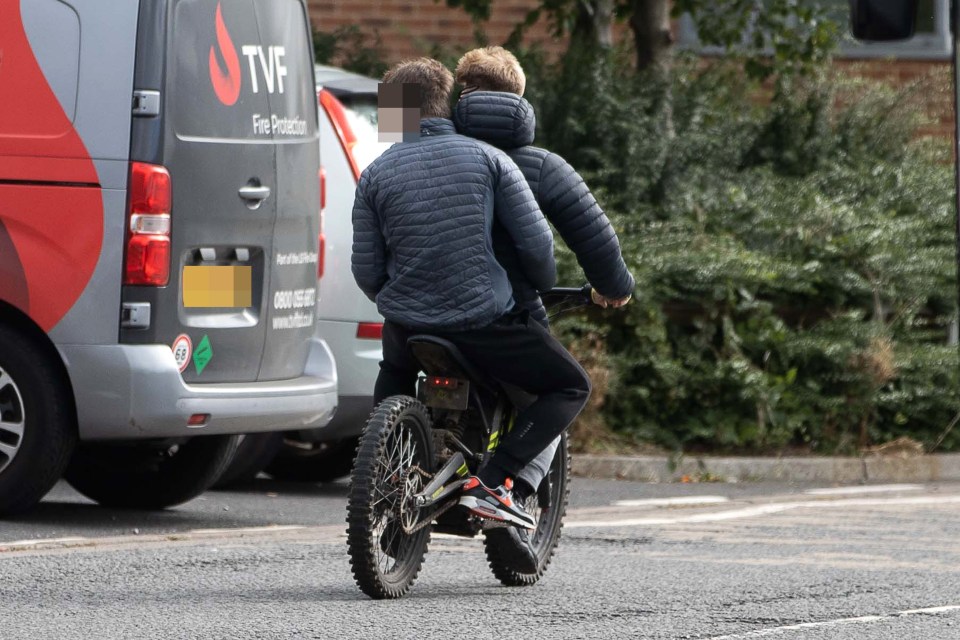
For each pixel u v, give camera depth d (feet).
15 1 99.81
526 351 78.02
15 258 98.07
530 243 77.46
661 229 164.04
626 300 83.10
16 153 98.53
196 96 100.73
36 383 98.73
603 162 174.40
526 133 79.97
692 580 87.20
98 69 98.48
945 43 221.87
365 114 128.67
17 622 71.41
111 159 97.81
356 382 122.11
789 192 173.68
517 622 73.56
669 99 183.11
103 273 97.50
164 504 112.88
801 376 158.20
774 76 199.21
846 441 156.35
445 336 77.66
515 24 203.00
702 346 156.56
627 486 140.87
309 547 96.07
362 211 79.36
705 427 154.20
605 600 80.28
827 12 193.26
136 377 97.09
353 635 69.62
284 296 107.34
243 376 104.37
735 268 155.43
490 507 78.38
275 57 108.37
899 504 128.88
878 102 193.57
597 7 190.70
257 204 104.37
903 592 83.92
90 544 94.89
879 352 154.81
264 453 123.54
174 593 79.51
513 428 79.51
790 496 135.03
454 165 77.61
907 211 177.17
